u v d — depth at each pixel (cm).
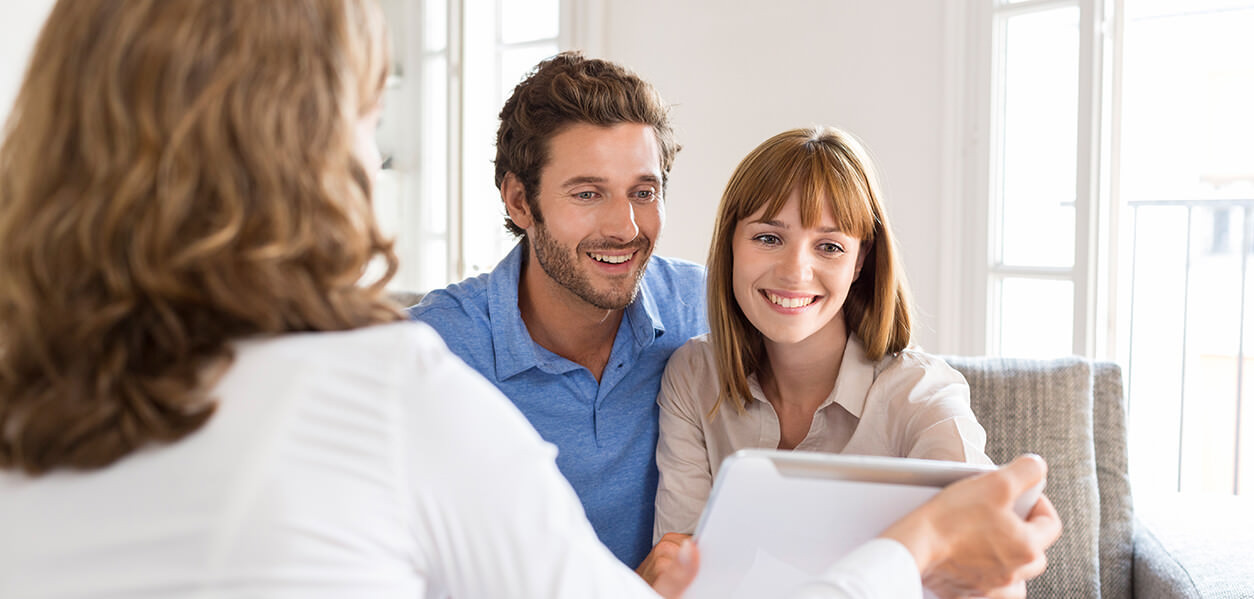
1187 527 177
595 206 141
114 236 60
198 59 60
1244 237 429
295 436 60
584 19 350
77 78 61
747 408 144
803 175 130
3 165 64
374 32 70
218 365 62
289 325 65
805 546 85
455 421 64
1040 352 265
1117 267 257
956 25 270
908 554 75
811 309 133
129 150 60
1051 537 81
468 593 66
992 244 271
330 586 59
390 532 62
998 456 167
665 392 151
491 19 362
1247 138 643
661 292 163
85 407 59
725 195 139
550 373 146
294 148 62
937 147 277
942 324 279
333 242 65
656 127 146
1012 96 268
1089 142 249
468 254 342
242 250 61
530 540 65
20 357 62
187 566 58
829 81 300
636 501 151
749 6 316
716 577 87
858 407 137
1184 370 417
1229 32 596
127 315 61
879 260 138
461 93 338
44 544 60
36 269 61
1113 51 250
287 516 58
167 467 59
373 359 64
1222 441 475
